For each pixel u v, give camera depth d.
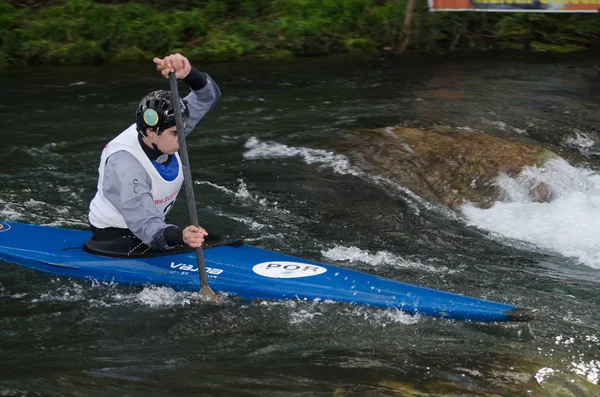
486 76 9.35
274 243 4.45
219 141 6.58
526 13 11.60
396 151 6.09
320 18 11.15
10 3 10.95
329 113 7.59
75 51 9.98
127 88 8.55
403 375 2.95
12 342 3.20
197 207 5.00
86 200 5.11
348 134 6.71
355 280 3.68
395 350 3.15
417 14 11.16
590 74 9.45
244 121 7.26
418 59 10.44
